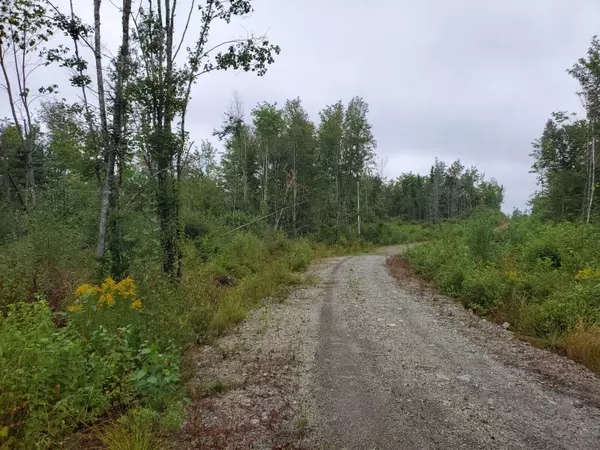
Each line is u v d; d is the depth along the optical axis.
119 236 7.66
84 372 3.61
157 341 4.65
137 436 3.01
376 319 7.57
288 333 6.66
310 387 4.44
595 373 4.88
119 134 8.42
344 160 39.00
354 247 29.64
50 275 7.23
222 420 3.65
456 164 80.69
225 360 5.32
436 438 3.34
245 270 13.09
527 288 8.24
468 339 6.30
